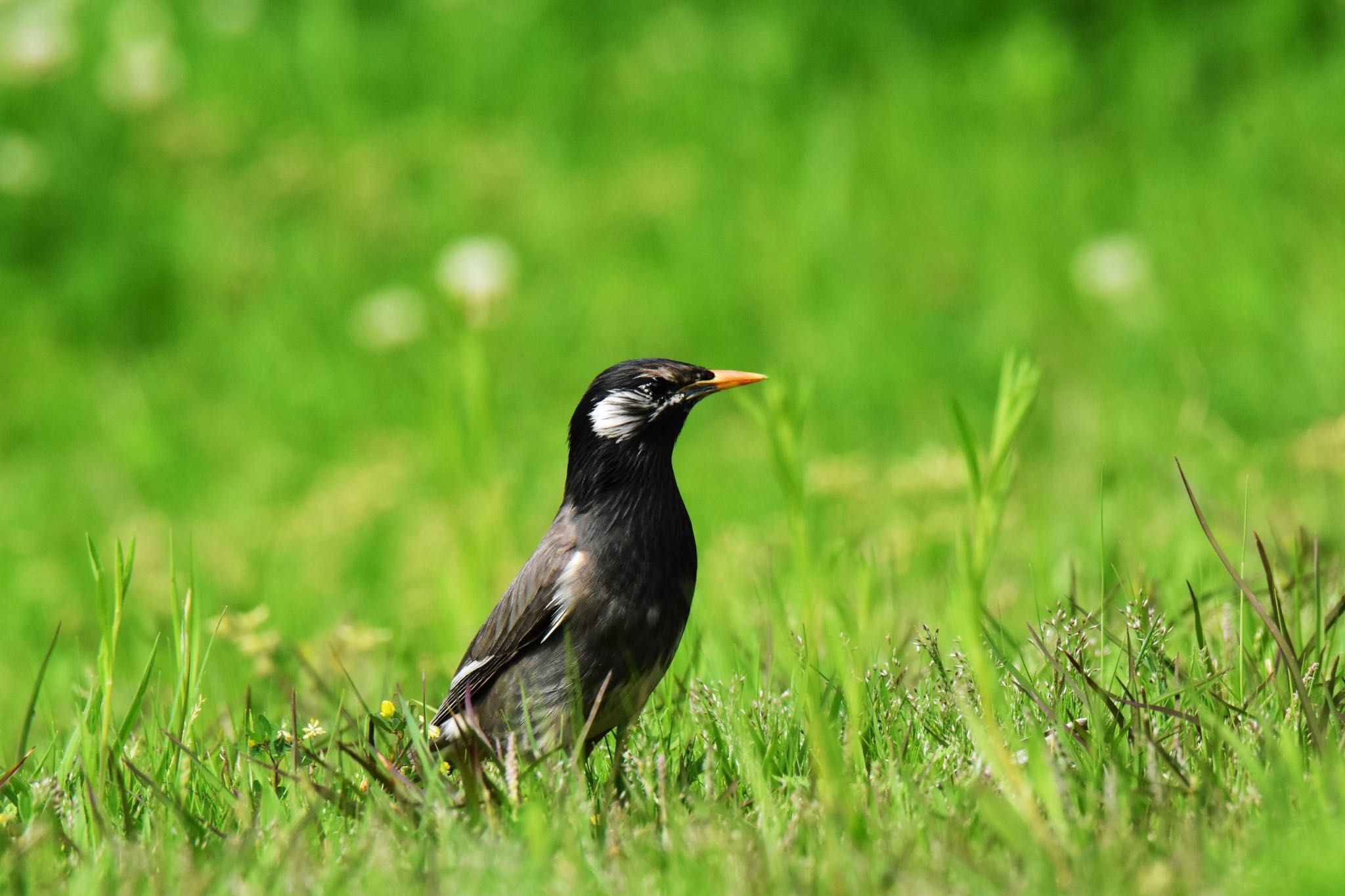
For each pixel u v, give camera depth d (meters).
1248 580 6.51
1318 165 16.36
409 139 18.80
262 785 5.65
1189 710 5.46
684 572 6.55
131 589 11.15
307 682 8.23
